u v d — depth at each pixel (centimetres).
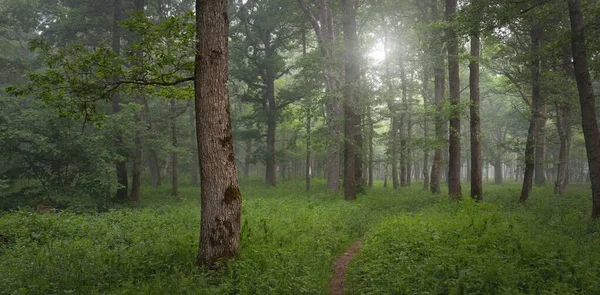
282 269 743
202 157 776
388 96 2202
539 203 1830
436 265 760
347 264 985
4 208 2014
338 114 2578
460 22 1598
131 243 1068
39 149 1947
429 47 2169
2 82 3036
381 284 734
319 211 1595
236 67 3925
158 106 3309
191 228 1246
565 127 2767
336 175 2664
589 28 1360
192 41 821
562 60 2333
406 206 1878
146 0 2953
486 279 674
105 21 2725
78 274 737
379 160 3142
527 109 2848
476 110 1856
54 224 1265
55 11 2789
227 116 792
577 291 653
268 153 3981
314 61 2345
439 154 2631
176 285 662
